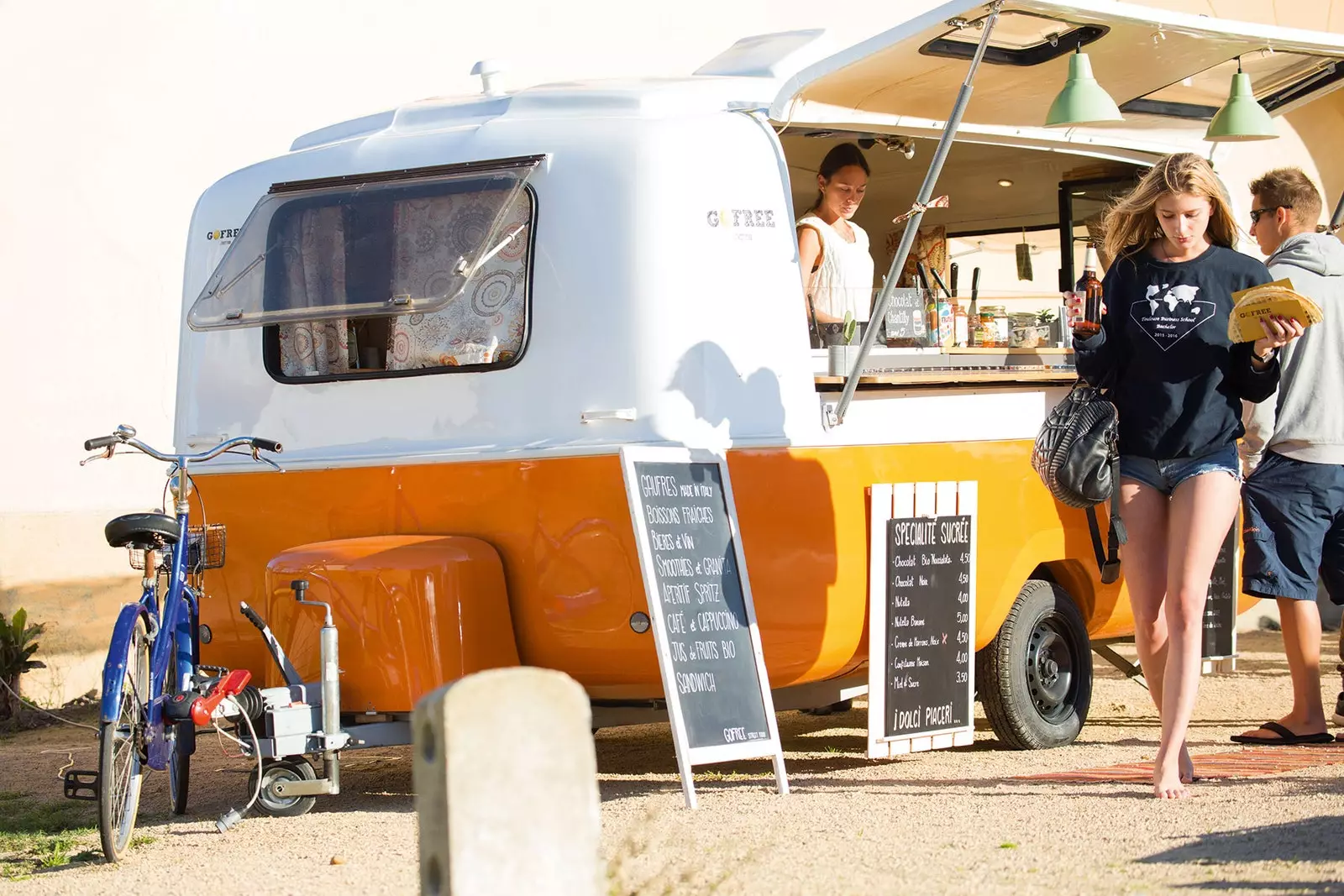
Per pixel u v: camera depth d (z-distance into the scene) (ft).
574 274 20.56
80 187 33.65
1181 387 19.03
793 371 20.99
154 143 34.40
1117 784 19.67
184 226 34.81
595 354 20.36
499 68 23.36
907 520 21.90
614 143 20.68
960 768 22.09
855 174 24.79
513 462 20.52
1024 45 22.52
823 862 15.76
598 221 20.52
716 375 20.35
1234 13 46.03
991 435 23.73
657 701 21.45
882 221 32.91
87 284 33.73
